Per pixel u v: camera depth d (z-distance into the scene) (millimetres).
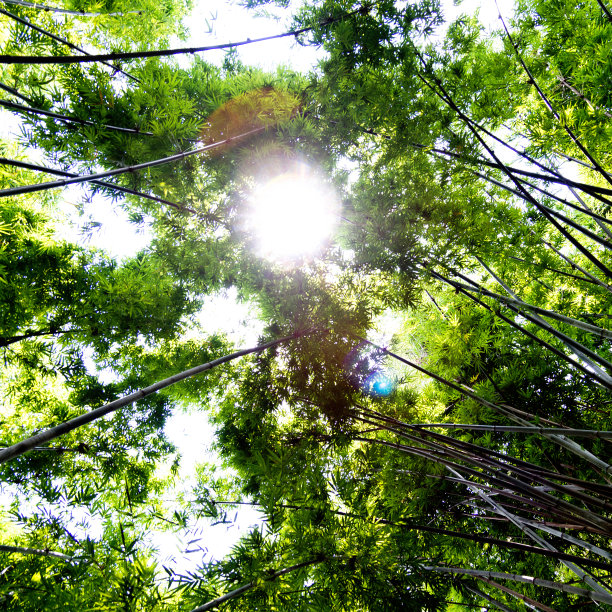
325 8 3227
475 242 3389
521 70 4277
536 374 4418
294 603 2207
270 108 3289
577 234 6117
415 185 3416
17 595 2318
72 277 4066
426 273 3641
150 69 3141
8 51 2867
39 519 2734
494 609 4910
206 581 1908
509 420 4430
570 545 4676
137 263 4305
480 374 5012
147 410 4730
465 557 4379
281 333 3760
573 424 4262
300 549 2307
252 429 4273
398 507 3564
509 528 4914
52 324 3994
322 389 3666
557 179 3326
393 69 3756
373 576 2490
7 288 3656
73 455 4164
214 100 3414
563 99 4289
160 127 2719
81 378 4465
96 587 1901
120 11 3227
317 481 2828
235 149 3240
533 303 5059
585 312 4785
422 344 5727
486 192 4918
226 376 4543
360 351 3932
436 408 4828
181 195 3170
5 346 3830
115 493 4332
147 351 4836
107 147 2814
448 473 4516
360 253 3352
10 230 3617
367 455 3957
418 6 3301
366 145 4098
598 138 3527
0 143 3713
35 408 4285
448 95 3773
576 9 3896
